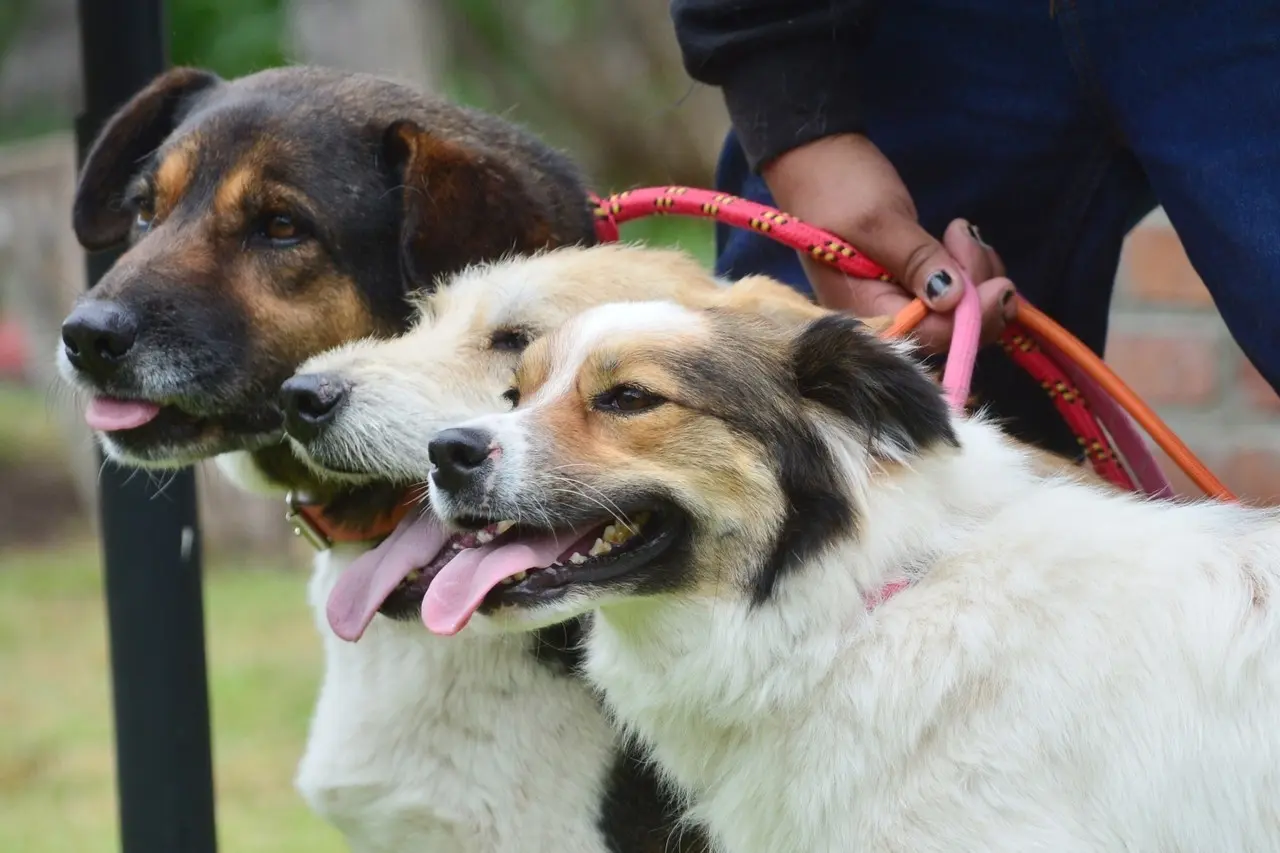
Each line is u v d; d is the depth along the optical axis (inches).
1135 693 221.8
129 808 319.3
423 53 922.1
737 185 345.7
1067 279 311.6
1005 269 312.2
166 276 281.1
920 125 303.7
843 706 231.8
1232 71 253.8
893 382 230.2
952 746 225.6
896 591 233.6
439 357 273.3
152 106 316.8
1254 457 464.1
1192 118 259.3
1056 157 294.7
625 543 234.2
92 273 340.8
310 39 897.5
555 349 239.8
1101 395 299.1
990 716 224.4
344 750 276.7
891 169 286.4
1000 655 225.5
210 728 323.9
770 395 233.6
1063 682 223.0
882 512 233.3
